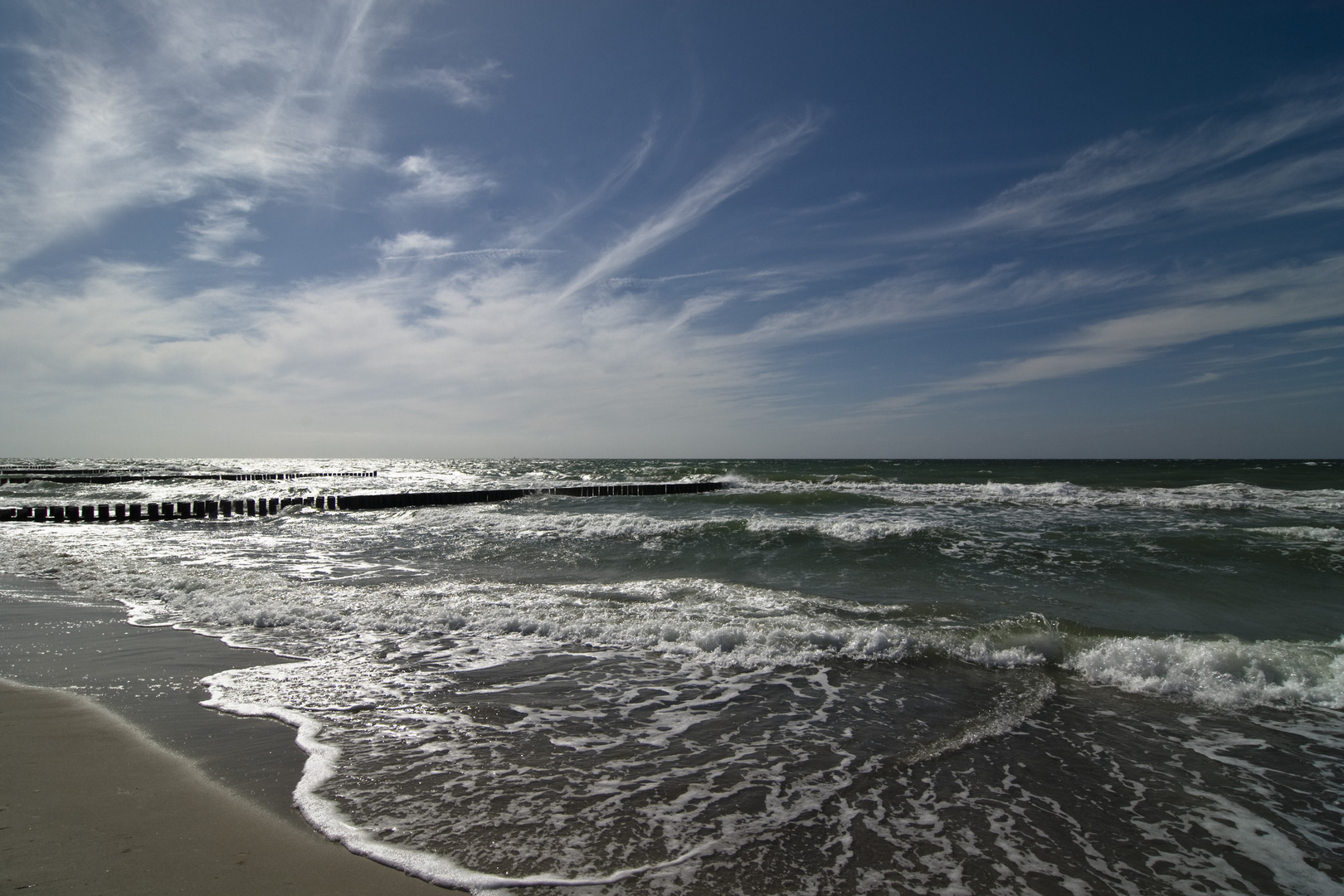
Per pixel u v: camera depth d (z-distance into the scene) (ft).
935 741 15.88
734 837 11.53
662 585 33.12
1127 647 21.50
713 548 43.91
